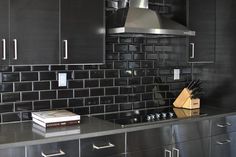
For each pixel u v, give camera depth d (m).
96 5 2.57
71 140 2.16
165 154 2.64
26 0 2.24
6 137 2.11
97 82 2.97
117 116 2.89
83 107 2.91
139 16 2.81
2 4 2.15
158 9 3.32
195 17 3.21
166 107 3.39
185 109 3.27
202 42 3.28
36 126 2.44
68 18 2.43
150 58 3.29
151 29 2.70
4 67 2.52
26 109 2.63
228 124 3.08
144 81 3.27
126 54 3.13
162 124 2.60
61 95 2.79
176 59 3.42
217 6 3.43
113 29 2.71
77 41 2.49
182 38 3.31
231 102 3.34
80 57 2.51
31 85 2.64
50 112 2.60
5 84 2.53
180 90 3.53
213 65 3.50
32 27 2.28
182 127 2.74
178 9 3.26
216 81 3.48
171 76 3.45
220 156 3.04
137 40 3.19
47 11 2.33
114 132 2.34
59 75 2.76
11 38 2.20
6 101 2.54
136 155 2.47
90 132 2.25
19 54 2.24
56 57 2.40
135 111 3.16
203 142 2.90
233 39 3.30
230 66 3.34
